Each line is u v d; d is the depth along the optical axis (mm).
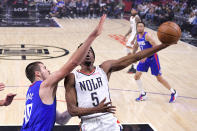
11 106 5301
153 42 5645
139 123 4719
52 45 10977
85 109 2469
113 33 14281
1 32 13609
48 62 8477
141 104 5648
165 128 4656
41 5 19172
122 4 21562
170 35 2209
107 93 2758
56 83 2193
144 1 21469
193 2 16547
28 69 2496
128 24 17953
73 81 2699
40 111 2258
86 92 2699
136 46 6324
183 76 7660
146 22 18641
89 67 2740
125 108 5406
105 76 2756
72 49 10398
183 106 5633
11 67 7840
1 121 4680
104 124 2770
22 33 13508
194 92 6449
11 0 18141
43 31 14320
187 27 14625
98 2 21219
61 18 19859
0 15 18172
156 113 5242
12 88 6219
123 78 7285
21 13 18391
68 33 13922
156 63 5578
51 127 2324
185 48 11438
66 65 1991
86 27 16125
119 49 10648
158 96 6125
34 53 9578
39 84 2340
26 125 2340
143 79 7266
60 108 5180
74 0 20141
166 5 17656
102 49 10547
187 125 4789
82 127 2793
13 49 10070
